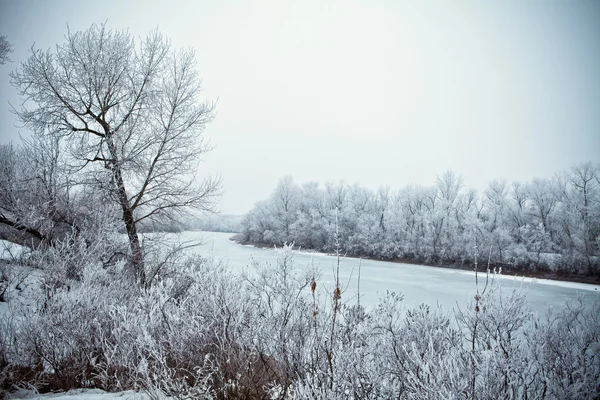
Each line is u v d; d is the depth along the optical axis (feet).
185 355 12.05
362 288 58.65
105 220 28.55
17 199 32.53
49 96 34.91
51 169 33.50
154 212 38.99
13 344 13.98
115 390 12.10
